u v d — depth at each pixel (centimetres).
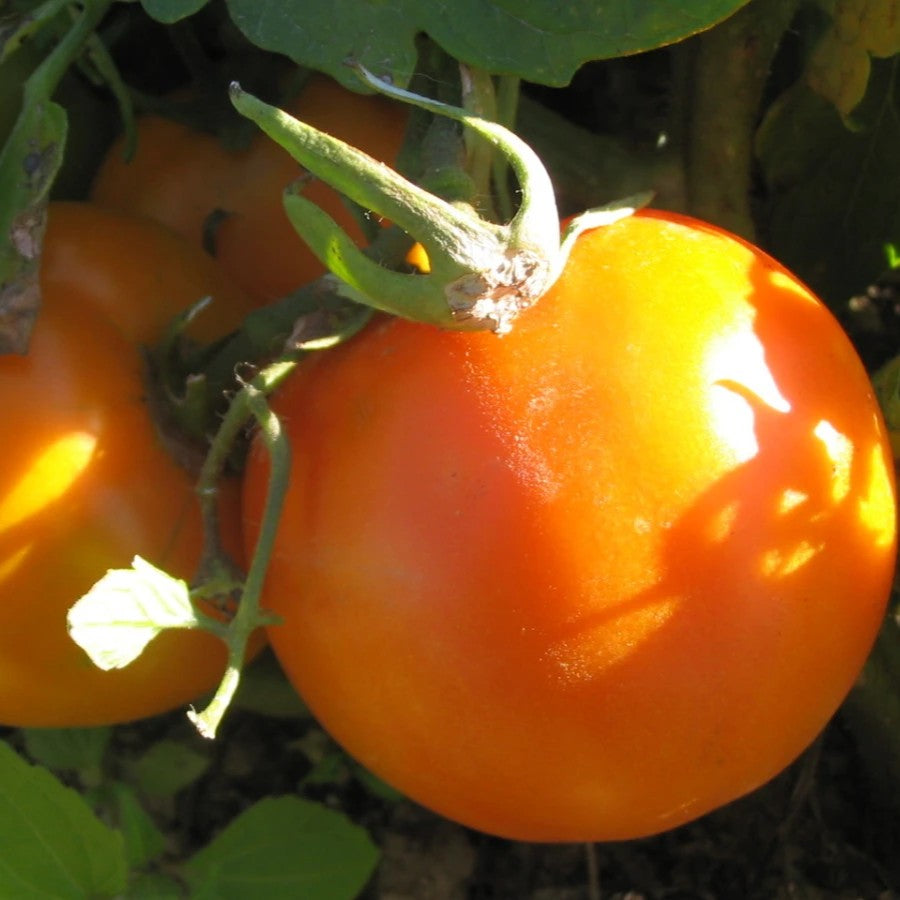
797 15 25
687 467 17
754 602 17
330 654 18
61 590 20
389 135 25
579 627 17
